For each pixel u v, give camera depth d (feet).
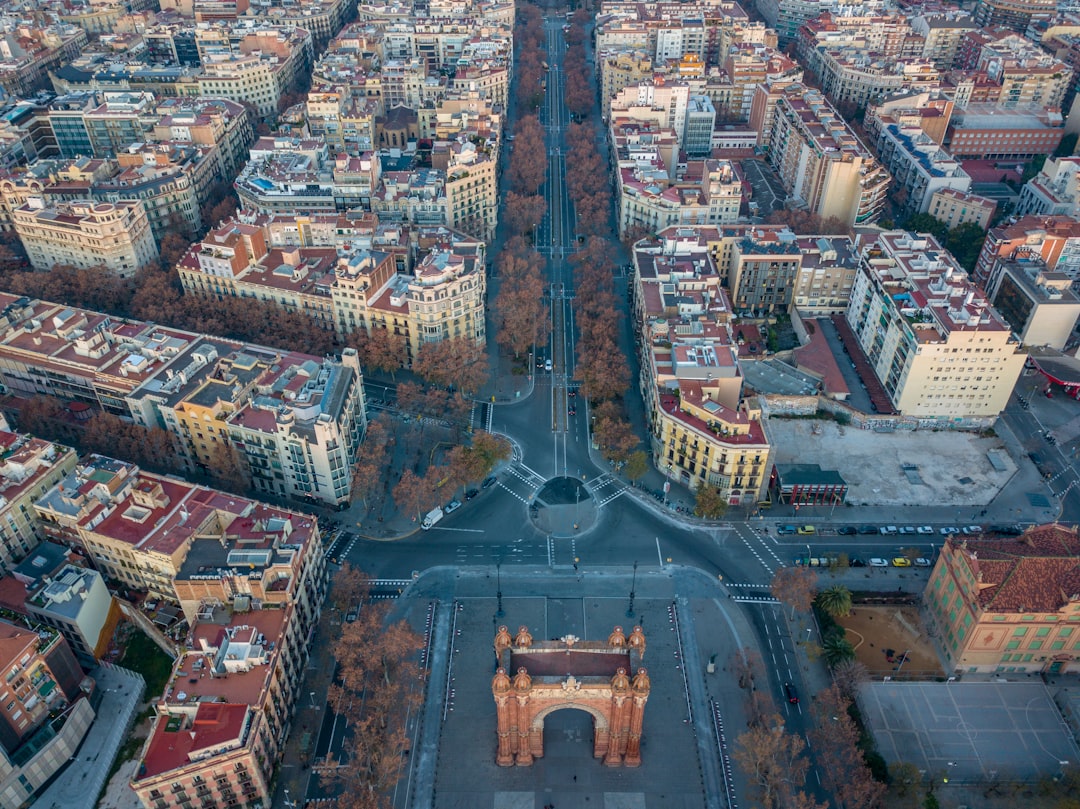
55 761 634.43
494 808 623.77
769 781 609.83
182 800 587.27
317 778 639.76
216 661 624.59
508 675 602.03
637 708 604.49
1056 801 621.31
